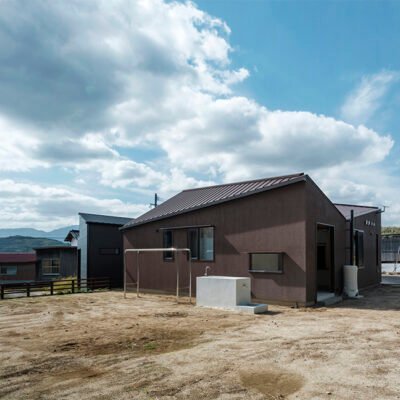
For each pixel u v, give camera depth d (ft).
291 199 32.53
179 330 22.63
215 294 31.71
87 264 55.26
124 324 24.98
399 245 78.69
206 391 12.83
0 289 43.62
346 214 44.62
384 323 24.02
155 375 14.47
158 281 43.19
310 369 14.96
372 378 13.82
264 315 27.58
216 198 39.09
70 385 13.57
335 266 38.24
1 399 12.37
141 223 45.24
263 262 34.04
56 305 35.63
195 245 39.68
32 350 18.52
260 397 12.31
